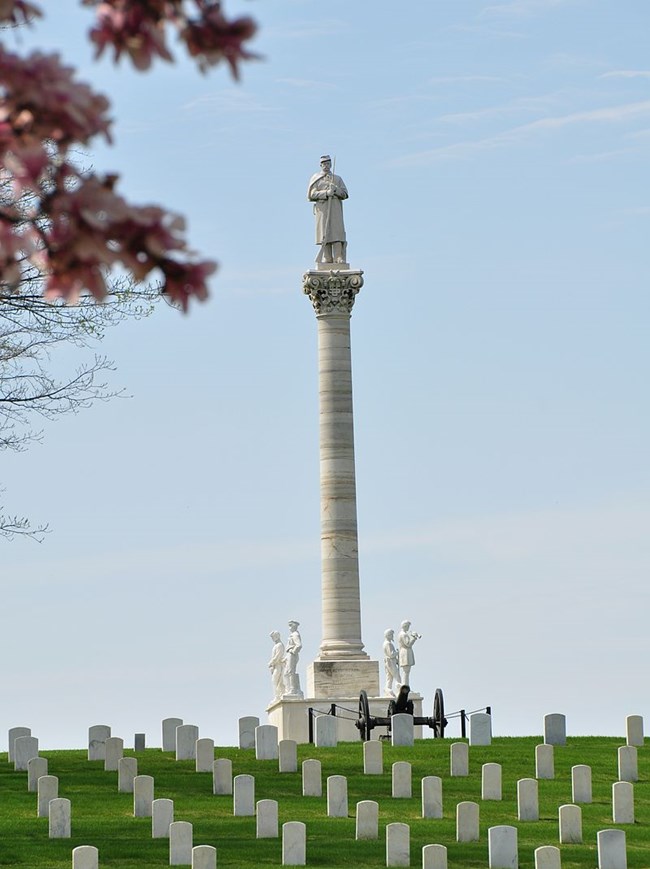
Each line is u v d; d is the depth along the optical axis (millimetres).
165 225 20359
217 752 117438
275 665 146125
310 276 151625
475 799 99375
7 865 80938
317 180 155250
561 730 121562
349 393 151250
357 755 114312
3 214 20953
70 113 19781
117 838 87250
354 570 149000
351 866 81188
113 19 20328
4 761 116750
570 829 87812
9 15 20000
